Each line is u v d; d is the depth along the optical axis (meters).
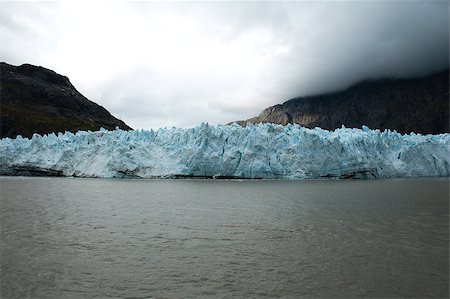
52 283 16.61
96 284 16.53
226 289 15.98
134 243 22.95
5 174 76.38
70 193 47.47
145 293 15.64
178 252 21.09
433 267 18.31
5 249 21.58
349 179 68.44
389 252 20.73
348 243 22.67
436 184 59.44
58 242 23.11
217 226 27.61
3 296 15.26
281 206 36.75
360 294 15.41
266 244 22.61
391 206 36.53
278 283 16.56
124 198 43.00
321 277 17.17
